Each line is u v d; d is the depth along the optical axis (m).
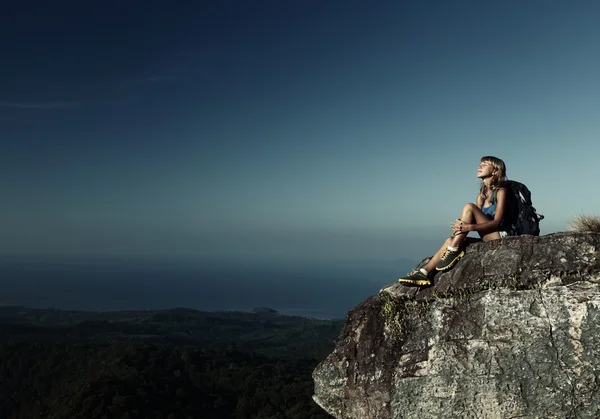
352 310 6.84
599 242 5.46
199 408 67.38
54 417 61.34
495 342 5.57
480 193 6.88
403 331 6.23
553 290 5.43
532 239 5.79
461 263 6.13
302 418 57.16
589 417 5.09
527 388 5.36
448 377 5.74
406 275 6.52
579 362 5.17
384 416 6.10
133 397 65.50
